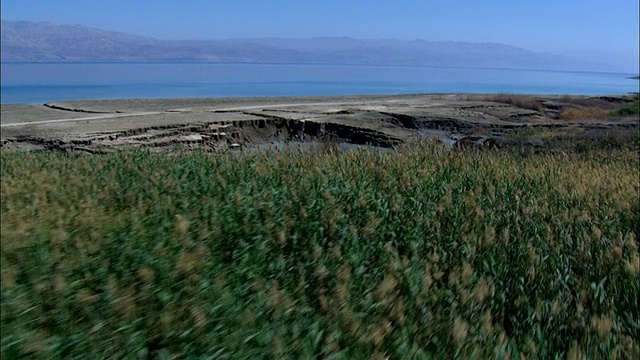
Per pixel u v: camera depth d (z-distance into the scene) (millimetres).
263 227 5992
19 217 5902
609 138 20844
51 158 11141
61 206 6773
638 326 3955
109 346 3139
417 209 6781
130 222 5922
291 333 3307
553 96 59625
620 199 7879
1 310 3494
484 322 3529
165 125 24656
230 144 24188
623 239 6301
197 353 3082
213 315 3430
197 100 43656
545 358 3455
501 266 4973
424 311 3729
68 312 3574
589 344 3477
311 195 7305
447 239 5824
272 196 7141
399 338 3238
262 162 9805
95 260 4586
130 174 9039
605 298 4438
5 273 4094
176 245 5004
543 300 4285
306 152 11188
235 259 5156
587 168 11180
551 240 5871
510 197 7637
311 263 4934
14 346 3021
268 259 5289
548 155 15047
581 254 5406
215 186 8039
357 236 5789
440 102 48219
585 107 49531
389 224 6312
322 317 3594
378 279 4660
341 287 3947
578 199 7637
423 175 8680
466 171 9219
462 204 6945
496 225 6359
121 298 3580
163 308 3566
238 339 3129
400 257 5516
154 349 3234
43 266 4328
